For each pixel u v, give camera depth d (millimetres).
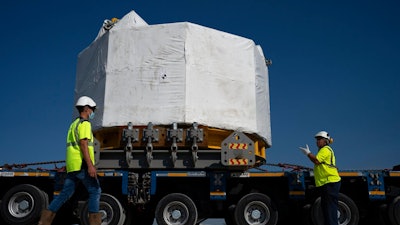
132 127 9102
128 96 9336
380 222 9445
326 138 8844
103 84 9641
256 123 9727
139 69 9422
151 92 9242
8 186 10250
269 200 9219
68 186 6027
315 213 9227
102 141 9680
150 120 9094
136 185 9188
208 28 9711
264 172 9406
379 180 9211
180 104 9031
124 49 9633
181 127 9242
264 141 10453
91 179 6047
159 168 9320
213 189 9289
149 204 9828
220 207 9562
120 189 9594
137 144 9008
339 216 9141
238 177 9352
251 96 9805
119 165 9258
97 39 10430
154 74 9320
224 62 9664
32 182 10086
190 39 9406
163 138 8969
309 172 9352
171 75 9234
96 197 6055
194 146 8727
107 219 9195
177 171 9312
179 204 9180
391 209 9141
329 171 8367
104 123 9312
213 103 9297
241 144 8898
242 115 9547
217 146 9375
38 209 9594
